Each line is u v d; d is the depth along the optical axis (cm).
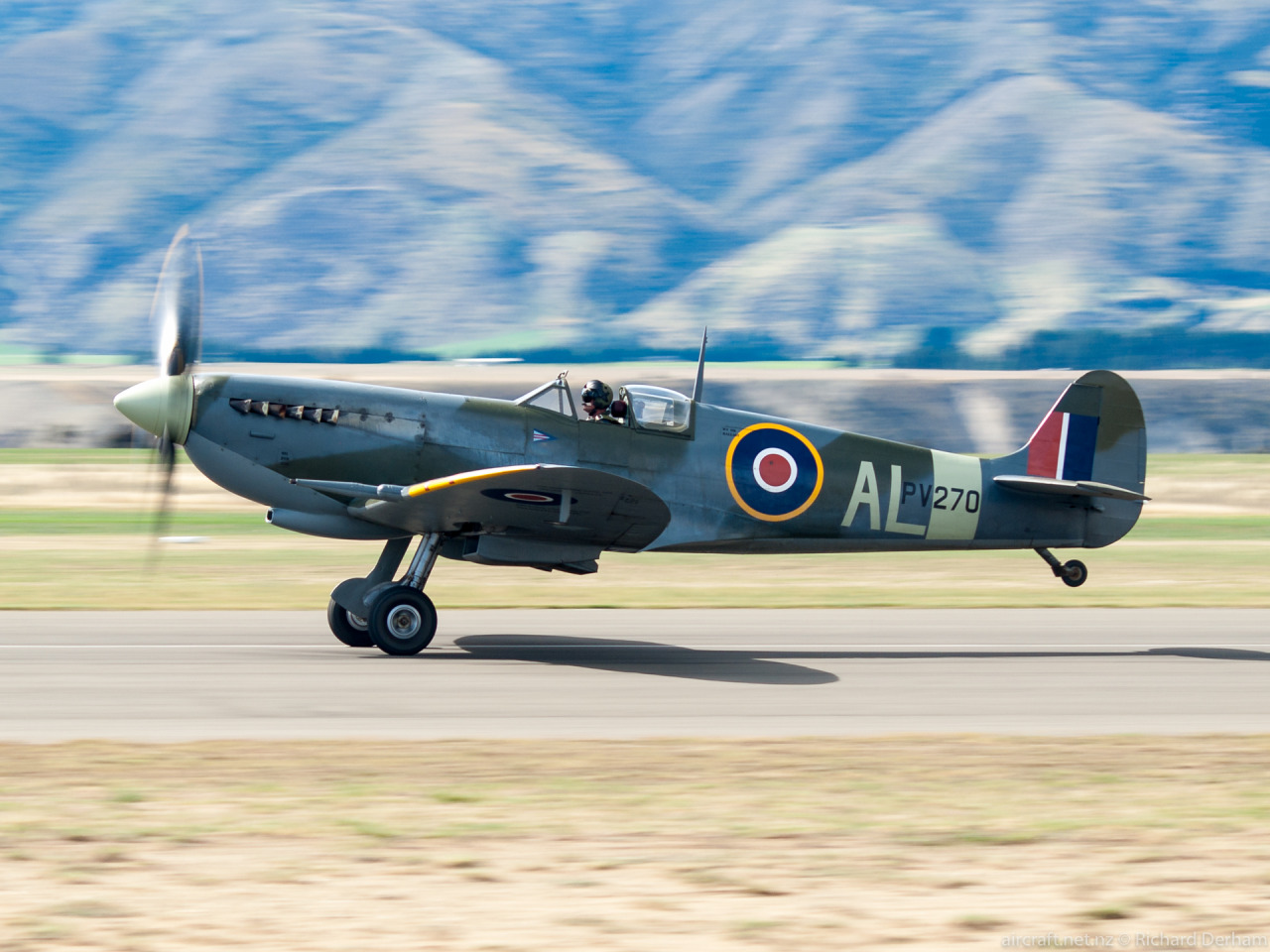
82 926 1714
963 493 4606
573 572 4231
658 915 1794
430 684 3512
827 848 2086
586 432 4141
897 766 2662
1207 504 13925
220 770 2525
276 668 3716
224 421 3894
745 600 5816
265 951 1650
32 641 4172
